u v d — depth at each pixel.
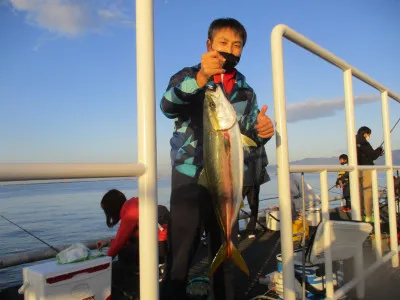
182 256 2.25
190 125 2.29
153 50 1.35
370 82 3.38
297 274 2.64
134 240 3.79
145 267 1.30
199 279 3.07
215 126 2.00
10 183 0.97
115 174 1.21
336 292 2.46
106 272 2.50
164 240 3.67
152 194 1.31
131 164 1.26
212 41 2.39
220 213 2.02
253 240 5.21
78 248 2.50
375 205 3.28
